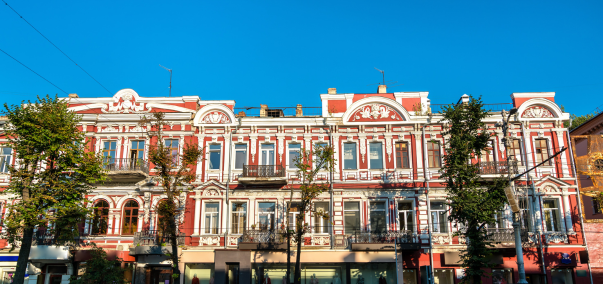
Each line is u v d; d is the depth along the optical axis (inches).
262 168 1245.1
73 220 1063.0
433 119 1274.6
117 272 1107.3
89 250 1176.8
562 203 1221.7
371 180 1248.2
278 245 1184.8
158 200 1263.5
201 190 1263.5
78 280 1073.5
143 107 1332.4
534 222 1203.9
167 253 1090.1
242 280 1171.3
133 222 1261.1
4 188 1286.9
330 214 1232.2
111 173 1218.0
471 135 1091.9
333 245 1197.1
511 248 1155.3
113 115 1312.7
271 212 1256.2
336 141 1283.2
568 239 1192.8
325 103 1322.6
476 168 1067.9
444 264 1178.6
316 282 1188.5
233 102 1321.4
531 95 1283.2
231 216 1256.8
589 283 1165.7
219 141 1300.4
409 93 1315.2
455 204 1037.2
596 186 1233.4
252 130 1304.1
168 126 1311.5
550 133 1264.8
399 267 1166.3
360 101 1294.3
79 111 1333.7
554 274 1184.2
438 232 1218.0
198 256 1204.5
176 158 1282.0
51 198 1026.1
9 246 1243.2
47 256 1188.5
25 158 1055.6
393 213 1230.3
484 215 1003.9
